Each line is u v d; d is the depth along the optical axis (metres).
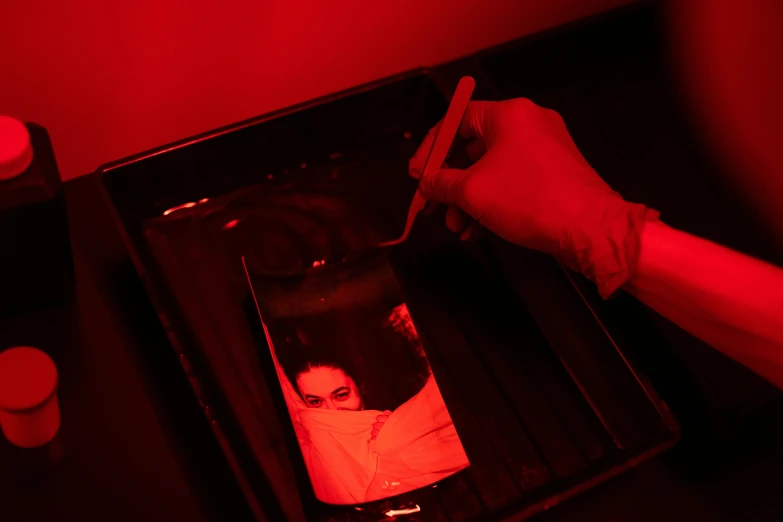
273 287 0.70
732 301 0.56
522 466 0.64
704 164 0.85
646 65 0.94
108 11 0.66
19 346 0.63
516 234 0.66
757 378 0.69
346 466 0.61
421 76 0.78
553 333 0.70
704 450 0.68
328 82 0.88
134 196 0.73
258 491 0.61
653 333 0.72
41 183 0.55
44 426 0.61
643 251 0.59
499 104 0.71
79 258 0.73
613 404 0.67
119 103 0.75
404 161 0.82
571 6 0.96
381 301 0.70
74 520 0.61
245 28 0.75
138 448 0.64
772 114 0.50
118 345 0.69
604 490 0.66
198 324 0.69
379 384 0.66
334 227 0.77
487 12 0.90
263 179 0.79
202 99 0.81
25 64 0.67
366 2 0.79
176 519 0.62
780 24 0.49
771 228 0.53
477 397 0.67
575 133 0.88
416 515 0.61
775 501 0.67
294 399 0.64
